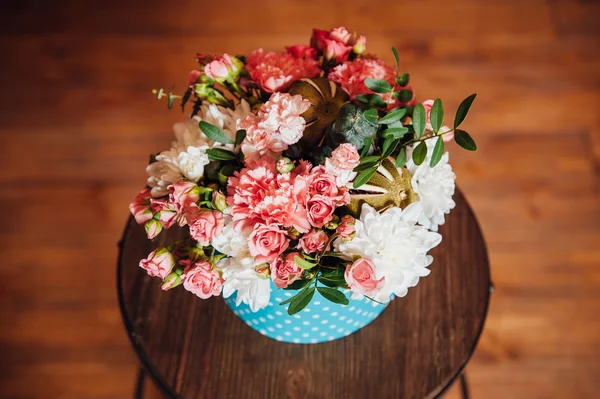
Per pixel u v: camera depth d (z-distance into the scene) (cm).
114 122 152
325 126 68
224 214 65
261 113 65
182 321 82
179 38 164
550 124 151
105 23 166
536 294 131
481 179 144
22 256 135
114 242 137
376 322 82
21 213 140
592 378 122
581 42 164
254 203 62
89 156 147
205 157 66
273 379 79
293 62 72
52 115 152
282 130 64
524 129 150
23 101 155
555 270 133
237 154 69
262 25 166
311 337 79
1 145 148
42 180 144
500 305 130
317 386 78
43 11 168
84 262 134
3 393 121
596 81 158
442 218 69
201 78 72
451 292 84
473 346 80
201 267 62
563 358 124
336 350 80
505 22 168
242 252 64
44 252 135
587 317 128
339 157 61
